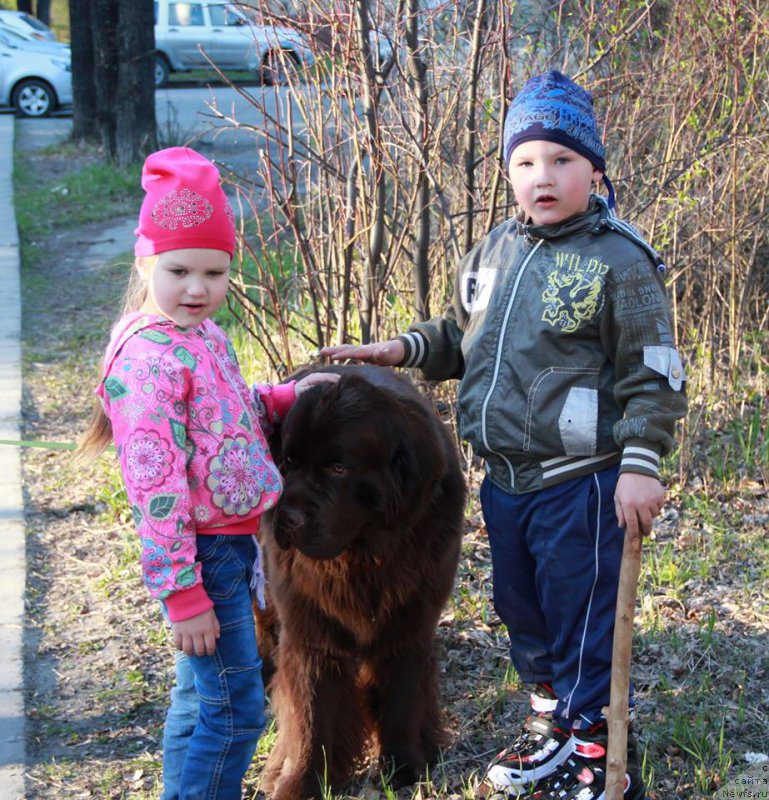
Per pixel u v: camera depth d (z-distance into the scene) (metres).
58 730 3.43
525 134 2.70
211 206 2.45
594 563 2.73
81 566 4.60
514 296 2.78
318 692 3.00
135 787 3.12
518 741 3.08
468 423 2.90
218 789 2.56
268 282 4.92
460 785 3.08
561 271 2.70
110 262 10.31
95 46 14.52
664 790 2.99
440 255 5.47
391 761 3.10
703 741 3.12
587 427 2.68
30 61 19.47
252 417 2.58
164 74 19.75
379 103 4.81
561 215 2.72
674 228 5.34
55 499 5.29
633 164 5.70
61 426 6.25
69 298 9.22
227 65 19.08
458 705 3.50
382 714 3.16
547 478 2.75
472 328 2.93
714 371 5.72
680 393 2.61
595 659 2.77
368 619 2.93
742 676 3.51
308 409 2.68
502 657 3.75
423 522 2.94
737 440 5.41
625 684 2.49
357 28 4.27
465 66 4.84
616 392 2.65
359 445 2.64
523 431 2.75
